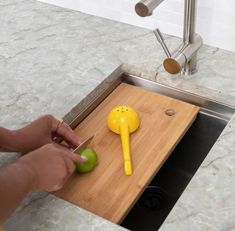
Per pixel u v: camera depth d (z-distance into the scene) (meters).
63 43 1.33
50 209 0.86
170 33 1.33
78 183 0.97
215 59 1.23
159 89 1.23
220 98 1.14
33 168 0.77
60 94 1.15
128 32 1.36
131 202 0.93
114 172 0.99
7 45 1.34
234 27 1.21
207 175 0.90
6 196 0.71
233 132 1.00
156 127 1.10
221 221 0.81
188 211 0.84
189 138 1.20
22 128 0.98
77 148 0.95
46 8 1.50
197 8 1.22
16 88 1.17
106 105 1.19
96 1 1.41
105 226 0.82
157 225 1.09
